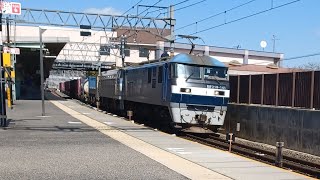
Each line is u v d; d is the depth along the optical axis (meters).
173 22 31.03
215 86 19.48
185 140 15.74
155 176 9.17
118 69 32.34
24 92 73.25
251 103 20.58
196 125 19.38
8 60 20.77
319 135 15.20
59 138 15.51
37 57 58.28
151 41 77.19
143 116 25.38
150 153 12.39
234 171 9.89
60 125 20.75
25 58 59.66
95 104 44.41
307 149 15.84
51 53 59.19
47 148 12.93
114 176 9.10
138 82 25.19
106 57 76.88
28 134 16.56
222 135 21.53
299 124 16.36
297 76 17.16
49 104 43.56
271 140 18.12
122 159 11.24
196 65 19.41
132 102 27.89
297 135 16.45
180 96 18.94
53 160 10.86
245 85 21.17
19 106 37.66
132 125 21.61
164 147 13.70
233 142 17.30
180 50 72.56
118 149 13.05
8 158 11.01
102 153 12.19
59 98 67.19
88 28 33.12
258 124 19.16
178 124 19.16
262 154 14.73
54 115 27.59
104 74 39.06
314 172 11.24
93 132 17.88
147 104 24.20
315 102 15.96
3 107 19.47
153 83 21.95
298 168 11.88
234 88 22.25
